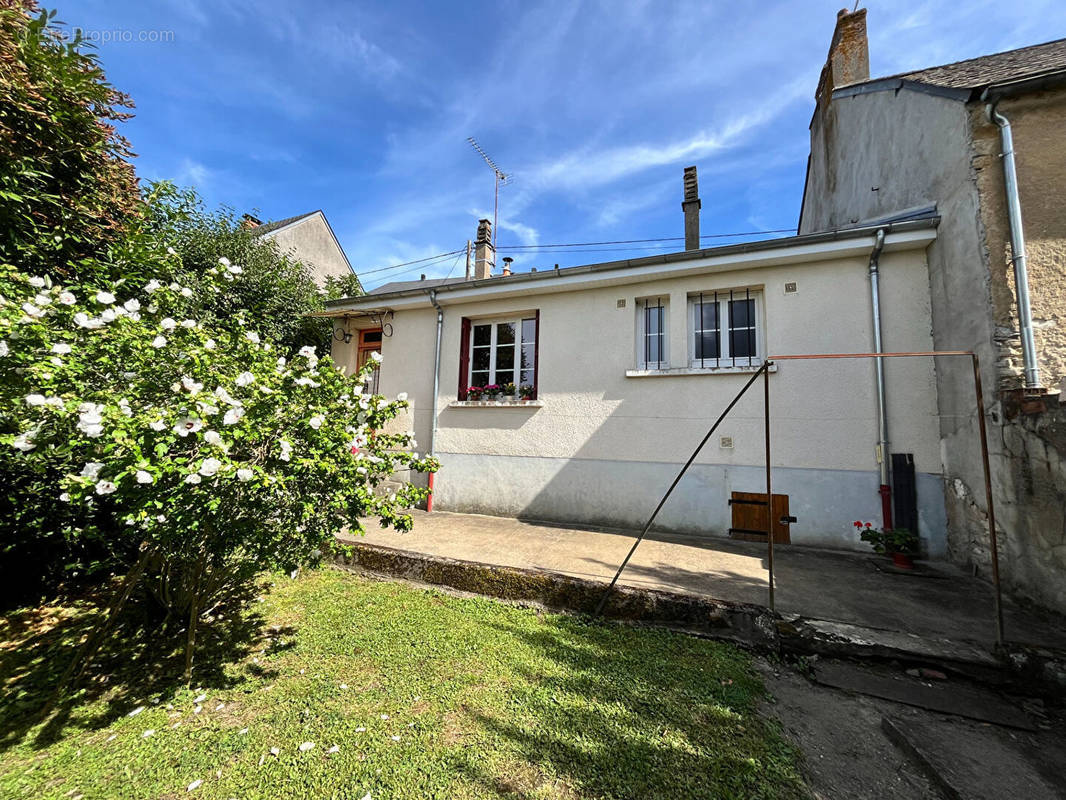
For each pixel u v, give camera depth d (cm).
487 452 693
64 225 411
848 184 705
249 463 243
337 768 199
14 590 373
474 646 313
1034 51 520
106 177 449
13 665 298
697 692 256
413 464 328
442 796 182
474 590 407
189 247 751
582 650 306
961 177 422
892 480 481
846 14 753
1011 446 356
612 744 212
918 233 477
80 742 224
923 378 480
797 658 291
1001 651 260
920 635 285
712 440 562
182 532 236
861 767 204
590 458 626
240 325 354
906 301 496
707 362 591
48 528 367
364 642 321
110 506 353
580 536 546
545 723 229
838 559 459
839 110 734
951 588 372
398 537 532
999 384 372
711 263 563
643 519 588
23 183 389
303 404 289
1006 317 373
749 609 315
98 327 251
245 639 329
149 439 208
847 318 520
